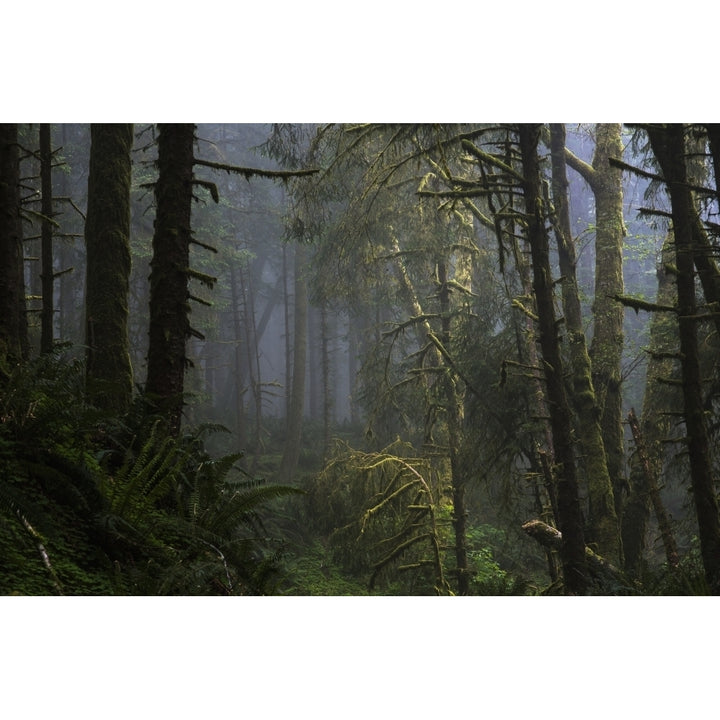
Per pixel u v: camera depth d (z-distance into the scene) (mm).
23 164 23703
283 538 17594
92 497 6047
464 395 17609
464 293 18594
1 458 5938
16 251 8148
